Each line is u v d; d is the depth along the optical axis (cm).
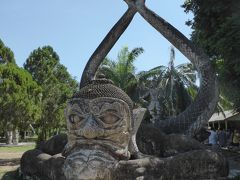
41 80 4106
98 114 511
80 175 491
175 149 658
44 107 3056
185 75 2106
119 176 512
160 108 2020
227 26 925
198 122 814
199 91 839
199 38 1105
